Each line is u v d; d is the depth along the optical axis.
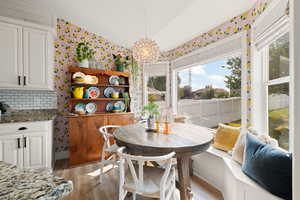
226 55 2.50
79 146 2.79
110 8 2.50
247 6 2.12
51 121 2.43
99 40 3.45
